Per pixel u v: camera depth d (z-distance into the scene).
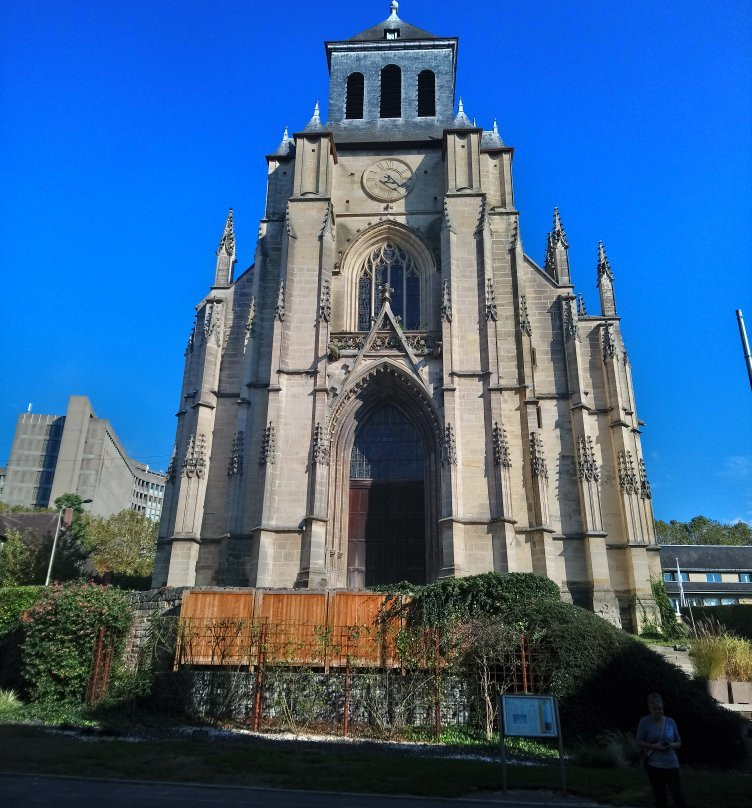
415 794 14.59
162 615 28.09
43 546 51.88
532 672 23.91
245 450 41.94
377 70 59.62
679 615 42.16
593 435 45.00
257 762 17.06
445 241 45.19
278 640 26.38
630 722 22.30
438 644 25.11
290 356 43.31
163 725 22.84
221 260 48.69
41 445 182.00
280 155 52.06
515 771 17.30
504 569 37.50
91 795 13.35
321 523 38.97
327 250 45.75
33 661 25.58
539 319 46.16
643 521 43.88
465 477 39.94
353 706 24.14
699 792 15.95
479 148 48.00
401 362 43.03
